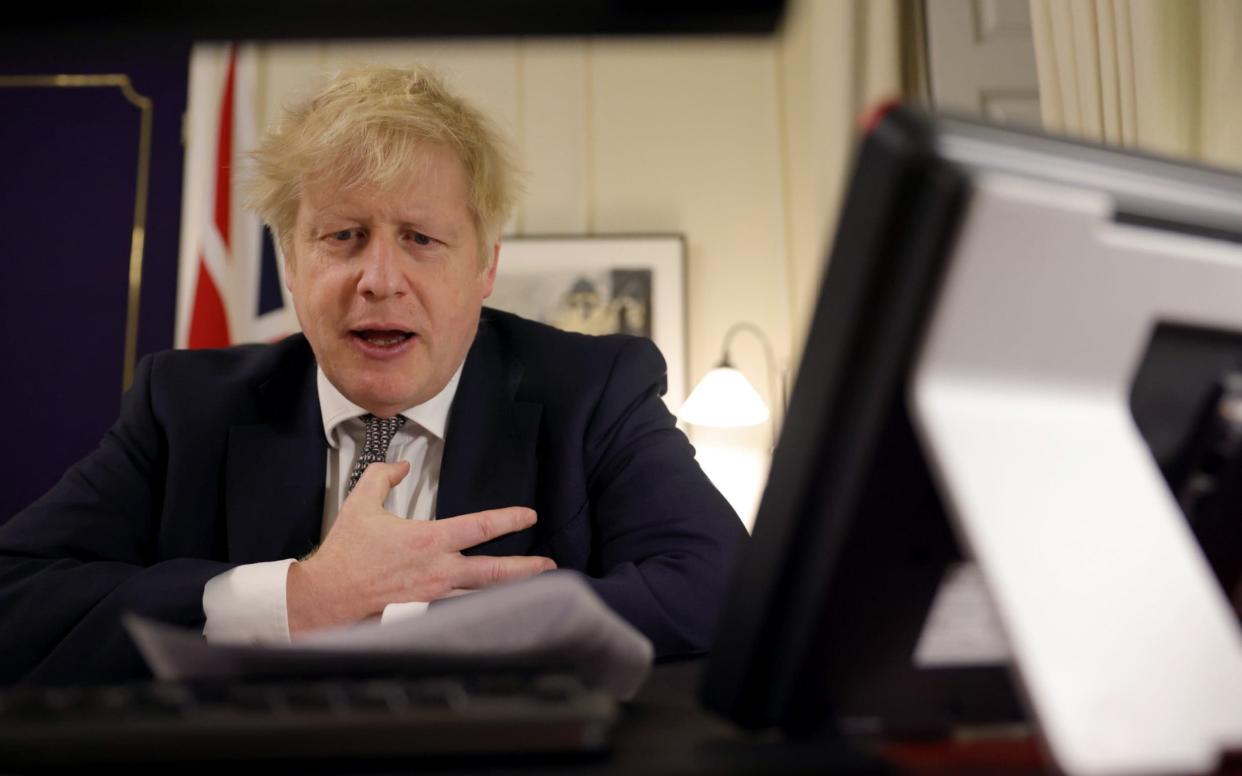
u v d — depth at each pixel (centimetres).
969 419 37
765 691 42
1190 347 41
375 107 121
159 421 134
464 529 102
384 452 131
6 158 341
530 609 43
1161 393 42
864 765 37
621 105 357
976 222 34
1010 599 35
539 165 352
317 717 35
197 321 317
